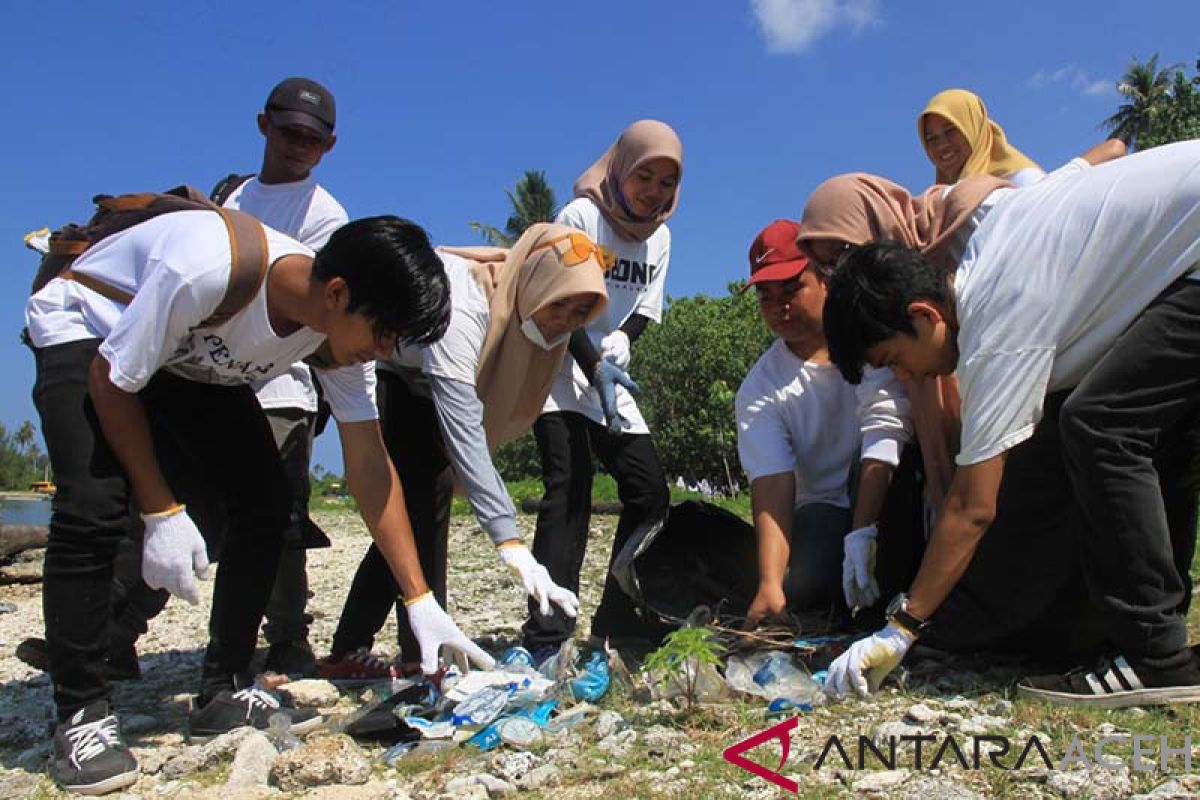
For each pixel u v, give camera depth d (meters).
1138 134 36.78
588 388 4.09
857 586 3.65
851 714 3.05
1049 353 2.98
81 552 2.84
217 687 3.27
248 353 2.98
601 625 4.13
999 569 3.30
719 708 3.15
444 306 2.81
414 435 3.86
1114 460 2.91
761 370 4.21
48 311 2.96
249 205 4.33
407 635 3.98
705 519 4.26
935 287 3.14
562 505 3.97
